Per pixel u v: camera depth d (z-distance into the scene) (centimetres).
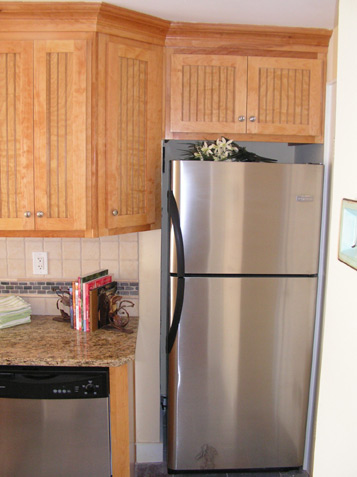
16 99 211
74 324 228
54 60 208
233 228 217
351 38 81
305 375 229
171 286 220
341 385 83
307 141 238
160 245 245
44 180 214
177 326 220
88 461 194
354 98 79
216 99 231
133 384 236
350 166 80
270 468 237
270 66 230
